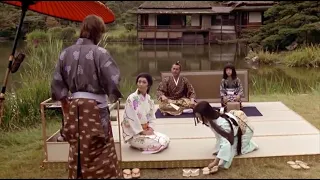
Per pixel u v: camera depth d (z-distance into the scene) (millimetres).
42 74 6707
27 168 3865
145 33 30625
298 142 4258
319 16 20766
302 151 3965
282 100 6926
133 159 3789
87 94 2850
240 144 3770
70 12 3113
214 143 4246
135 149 4066
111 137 3006
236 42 30156
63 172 3727
